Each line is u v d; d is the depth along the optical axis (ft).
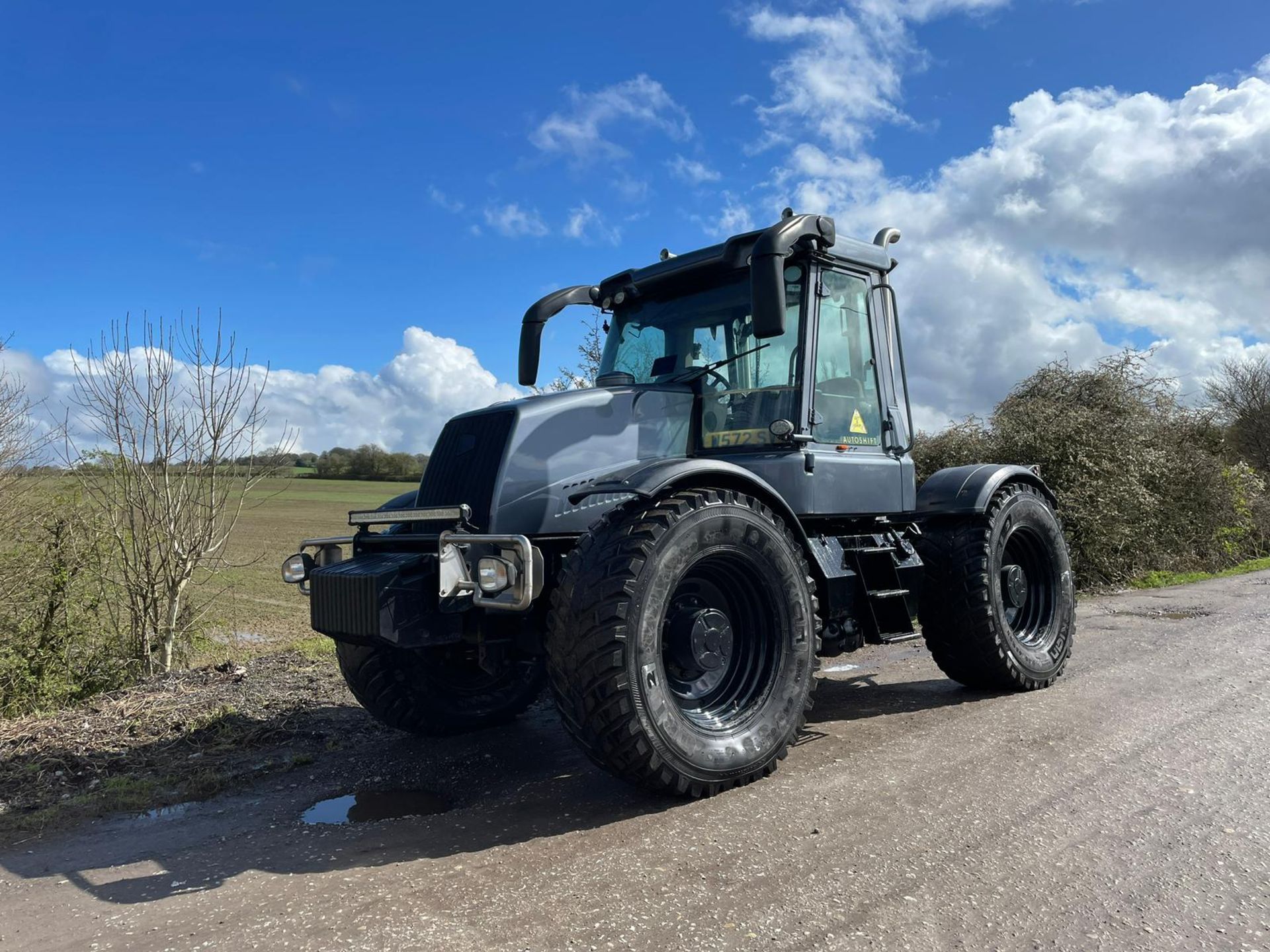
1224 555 46.26
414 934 7.36
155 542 21.01
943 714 14.74
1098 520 33.91
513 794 11.62
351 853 9.46
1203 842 8.87
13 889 8.90
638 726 10.15
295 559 13.20
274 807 11.50
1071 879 8.09
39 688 19.27
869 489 14.74
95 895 8.60
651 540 10.48
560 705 10.55
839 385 14.69
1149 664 18.17
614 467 12.81
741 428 13.96
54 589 19.65
